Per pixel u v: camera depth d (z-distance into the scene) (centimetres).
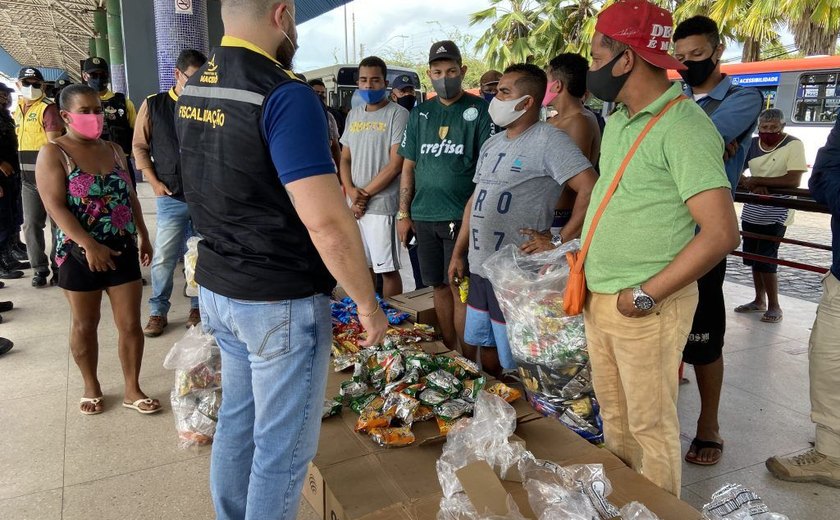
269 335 153
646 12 171
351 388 260
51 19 2075
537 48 1961
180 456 263
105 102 542
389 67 1330
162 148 401
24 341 402
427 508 180
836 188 232
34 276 538
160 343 401
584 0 1844
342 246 143
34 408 306
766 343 407
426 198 339
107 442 274
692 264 161
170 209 412
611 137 189
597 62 182
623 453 215
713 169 160
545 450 215
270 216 150
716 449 261
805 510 228
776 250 452
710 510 171
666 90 176
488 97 489
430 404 243
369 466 210
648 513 168
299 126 139
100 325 429
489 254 277
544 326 235
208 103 151
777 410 308
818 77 1155
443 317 360
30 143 508
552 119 320
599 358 203
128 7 652
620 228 180
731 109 254
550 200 264
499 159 270
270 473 162
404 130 371
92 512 225
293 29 158
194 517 223
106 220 276
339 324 330
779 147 496
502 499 174
